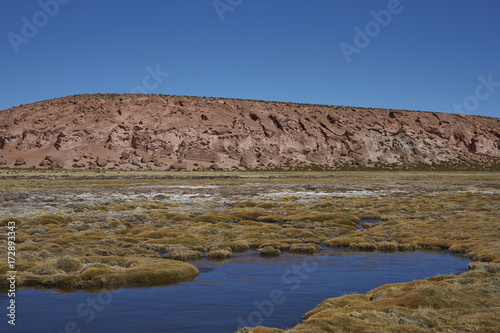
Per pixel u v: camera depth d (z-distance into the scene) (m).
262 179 113.38
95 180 99.44
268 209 54.03
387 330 12.37
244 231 36.94
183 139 166.25
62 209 50.25
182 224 40.09
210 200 63.47
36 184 85.19
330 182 105.50
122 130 165.00
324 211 51.12
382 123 197.50
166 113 179.12
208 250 29.38
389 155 183.12
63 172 128.00
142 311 15.93
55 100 193.38
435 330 12.29
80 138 161.88
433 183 103.75
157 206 54.44
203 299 17.55
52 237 32.28
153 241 31.39
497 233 33.84
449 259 26.42
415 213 50.56
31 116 177.25
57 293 18.48
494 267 20.84
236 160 163.25
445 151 191.12
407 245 30.50
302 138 179.12
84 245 29.17
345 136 184.62
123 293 18.50
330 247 31.64
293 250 29.50
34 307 16.42
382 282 20.48
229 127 175.75
